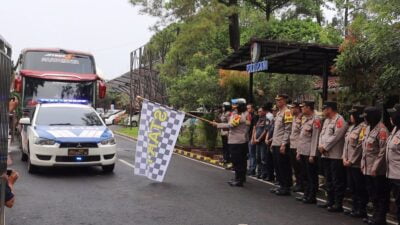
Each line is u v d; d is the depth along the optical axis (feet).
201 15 63.87
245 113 33.86
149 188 31.68
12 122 51.80
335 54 36.50
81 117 39.19
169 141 34.30
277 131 31.78
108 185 32.17
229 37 74.08
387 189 23.79
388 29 25.05
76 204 26.23
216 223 22.97
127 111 142.00
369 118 23.99
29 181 32.65
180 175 38.27
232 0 69.92
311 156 28.02
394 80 27.04
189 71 69.15
